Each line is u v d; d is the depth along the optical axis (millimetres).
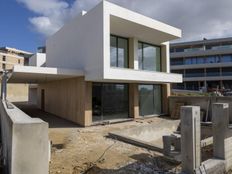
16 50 72875
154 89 17938
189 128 5254
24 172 3402
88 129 11898
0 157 6199
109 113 14586
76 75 13328
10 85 37375
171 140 7285
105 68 11641
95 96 13852
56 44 18750
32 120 3855
